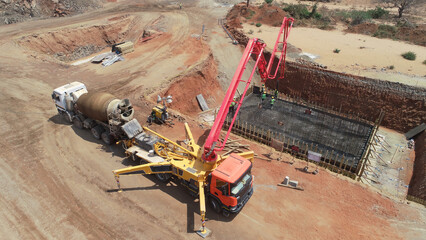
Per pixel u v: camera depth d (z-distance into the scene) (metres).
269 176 20.02
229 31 54.72
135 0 75.44
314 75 36.84
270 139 25.62
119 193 17.77
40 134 23.09
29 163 19.97
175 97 33.28
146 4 72.19
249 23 59.03
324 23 59.84
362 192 18.88
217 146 17.88
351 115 31.09
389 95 32.25
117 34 55.06
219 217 16.41
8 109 26.48
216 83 39.62
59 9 60.19
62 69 36.97
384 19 63.09
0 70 34.41
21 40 43.62
